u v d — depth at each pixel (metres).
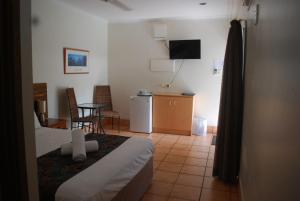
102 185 1.82
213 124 5.39
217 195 2.78
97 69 5.61
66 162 2.19
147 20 5.56
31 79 0.84
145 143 2.79
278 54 1.03
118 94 6.02
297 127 0.71
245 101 2.71
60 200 1.68
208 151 4.21
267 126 1.20
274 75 1.10
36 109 3.64
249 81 2.34
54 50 4.25
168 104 5.26
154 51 5.62
